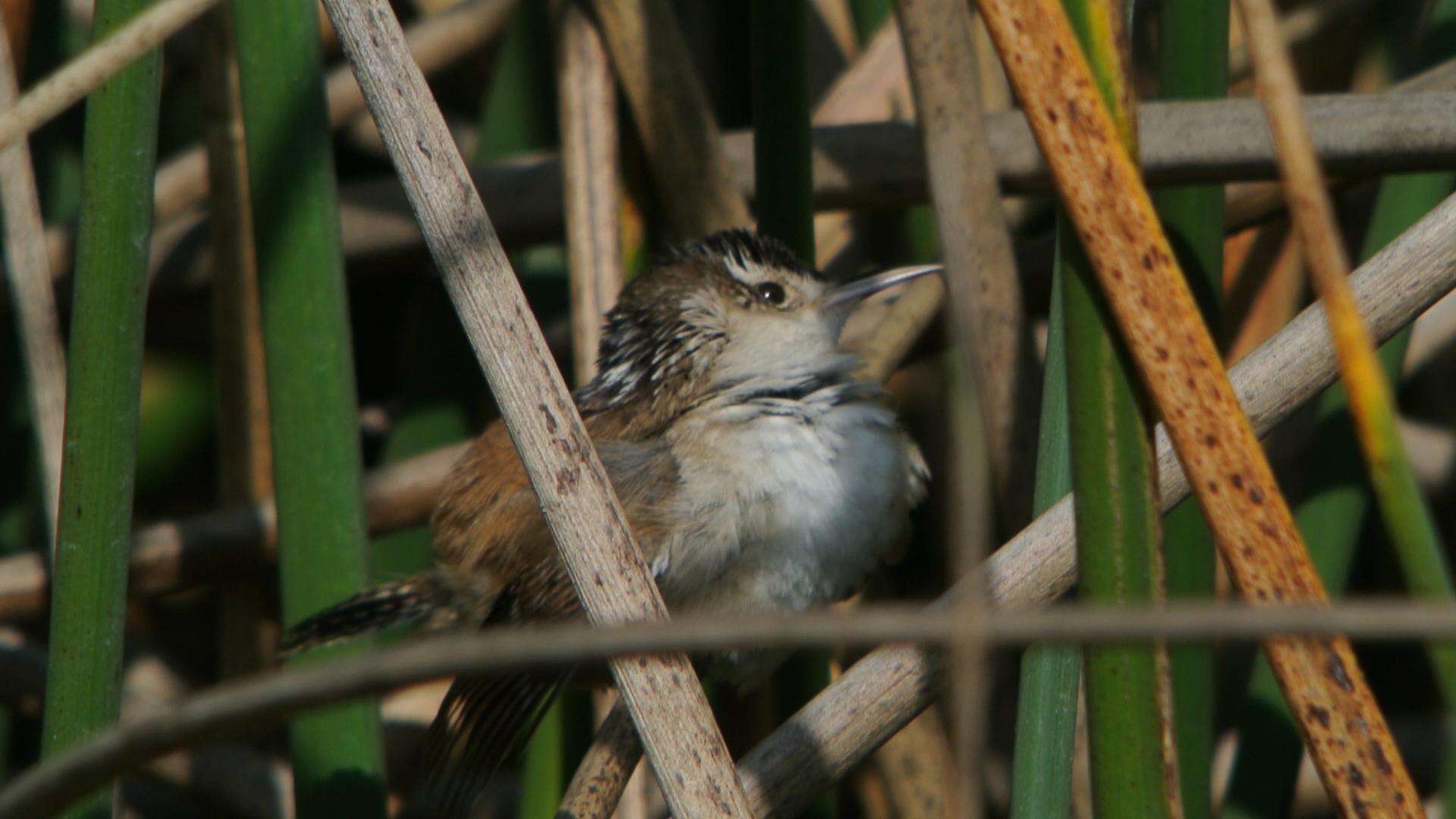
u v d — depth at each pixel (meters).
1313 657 2.34
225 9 2.45
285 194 2.39
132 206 2.37
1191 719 2.39
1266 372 2.37
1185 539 2.39
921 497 2.43
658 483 2.41
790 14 2.40
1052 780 2.36
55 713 2.38
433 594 2.43
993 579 2.37
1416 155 2.40
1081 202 2.29
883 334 2.44
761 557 2.42
